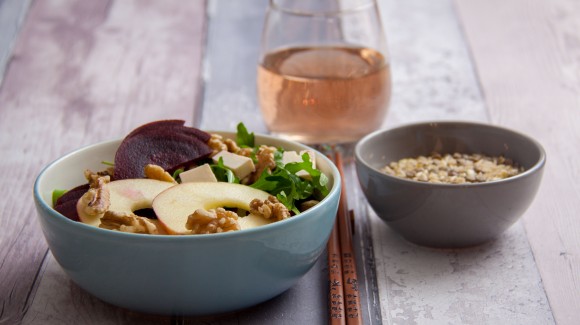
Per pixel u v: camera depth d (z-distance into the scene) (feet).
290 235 2.58
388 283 2.96
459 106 4.49
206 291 2.56
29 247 3.19
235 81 4.77
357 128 3.92
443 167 3.44
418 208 3.05
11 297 2.85
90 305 2.81
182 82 4.75
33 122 4.27
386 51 4.08
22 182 3.69
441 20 5.65
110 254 2.50
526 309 2.79
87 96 4.57
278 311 2.77
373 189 3.17
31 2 5.79
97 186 2.79
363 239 3.28
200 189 2.80
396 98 4.59
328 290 2.89
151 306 2.61
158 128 3.18
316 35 4.03
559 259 3.11
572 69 4.95
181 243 2.44
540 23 5.57
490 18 5.66
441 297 2.87
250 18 5.65
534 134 4.18
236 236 2.48
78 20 5.56
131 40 5.29
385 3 5.94
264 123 4.24
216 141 3.24
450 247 3.18
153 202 2.70
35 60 4.99
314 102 3.81
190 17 5.65
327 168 3.05
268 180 2.97
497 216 3.07
